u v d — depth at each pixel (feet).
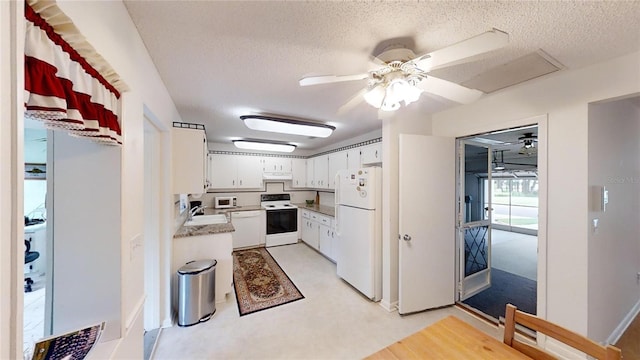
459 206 8.95
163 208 7.34
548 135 6.05
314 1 3.49
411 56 4.43
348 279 9.99
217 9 3.66
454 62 4.16
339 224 10.71
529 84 6.38
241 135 13.25
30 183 7.18
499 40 3.18
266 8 3.65
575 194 5.63
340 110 6.05
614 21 3.89
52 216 3.16
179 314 7.31
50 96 1.88
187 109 8.54
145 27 4.07
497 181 26.50
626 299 7.23
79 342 2.90
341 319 7.66
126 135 3.53
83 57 2.50
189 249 8.31
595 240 5.76
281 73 5.80
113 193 3.32
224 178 15.64
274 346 6.40
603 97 5.22
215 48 4.74
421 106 8.25
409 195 7.97
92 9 2.71
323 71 5.69
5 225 1.23
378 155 10.76
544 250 6.13
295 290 9.66
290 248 15.57
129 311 3.66
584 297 5.51
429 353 3.43
